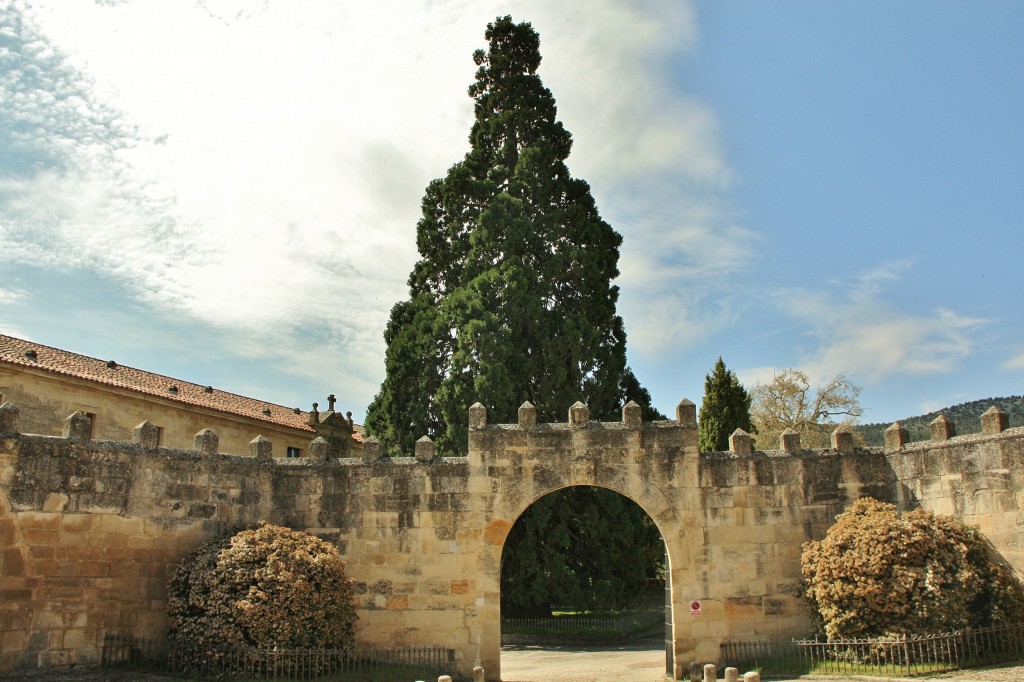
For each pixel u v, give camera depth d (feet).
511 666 79.92
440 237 127.65
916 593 55.72
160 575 62.59
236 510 67.56
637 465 66.80
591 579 108.99
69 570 57.67
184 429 123.34
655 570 130.82
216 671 57.41
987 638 54.19
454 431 107.34
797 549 64.85
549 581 105.50
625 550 109.19
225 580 59.82
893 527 58.08
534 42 136.77
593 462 67.10
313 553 63.41
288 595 59.31
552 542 106.83
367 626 66.23
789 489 65.87
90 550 58.95
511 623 104.42
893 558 57.00
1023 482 55.31
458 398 108.58
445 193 126.31
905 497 63.77
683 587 64.34
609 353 118.93
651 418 124.16
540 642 102.06
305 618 59.88
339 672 60.54
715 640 63.41
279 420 144.36
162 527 63.26
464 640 65.31
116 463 61.41
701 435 120.88
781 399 160.56
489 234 118.83
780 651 62.49
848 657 56.65
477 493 67.67
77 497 58.80
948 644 53.21
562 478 67.05
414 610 66.23
